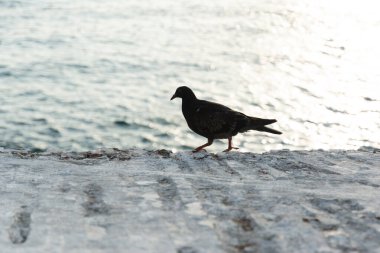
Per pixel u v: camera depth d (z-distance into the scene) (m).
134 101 35.78
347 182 6.75
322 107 34.41
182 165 8.22
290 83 41.47
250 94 38.28
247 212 4.73
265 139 28.11
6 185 6.05
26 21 73.94
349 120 31.55
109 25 73.06
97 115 32.06
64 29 68.69
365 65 48.28
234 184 6.17
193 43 60.91
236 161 8.66
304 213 4.72
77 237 4.04
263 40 62.44
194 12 86.81
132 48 57.22
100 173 6.91
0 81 40.75
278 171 7.73
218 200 5.25
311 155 9.70
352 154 9.84
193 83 41.78
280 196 5.44
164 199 5.30
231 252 3.71
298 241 3.90
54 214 4.72
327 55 53.12
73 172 6.98
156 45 59.22
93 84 40.88
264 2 99.12
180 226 4.32
